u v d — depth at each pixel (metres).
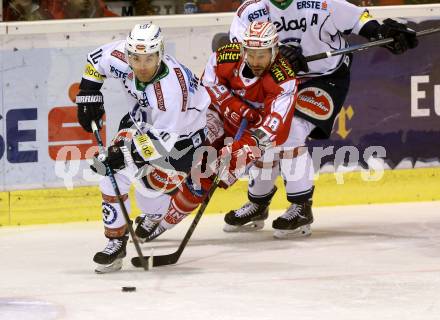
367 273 11.70
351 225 14.98
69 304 10.34
